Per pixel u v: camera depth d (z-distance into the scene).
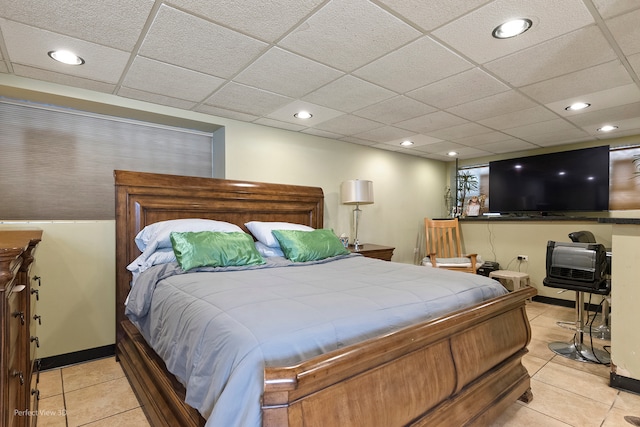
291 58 2.15
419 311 1.57
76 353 2.59
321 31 1.84
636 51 2.03
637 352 2.15
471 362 1.65
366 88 2.63
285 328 1.20
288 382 0.92
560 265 2.73
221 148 3.48
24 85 2.44
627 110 3.12
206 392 1.17
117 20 1.73
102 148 3.08
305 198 3.81
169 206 2.87
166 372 1.73
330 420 1.08
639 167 4.00
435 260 4.37
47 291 2.47
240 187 3.30
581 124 3.59
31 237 1.41
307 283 1.92
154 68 2.29
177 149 3.48
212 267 2.30
